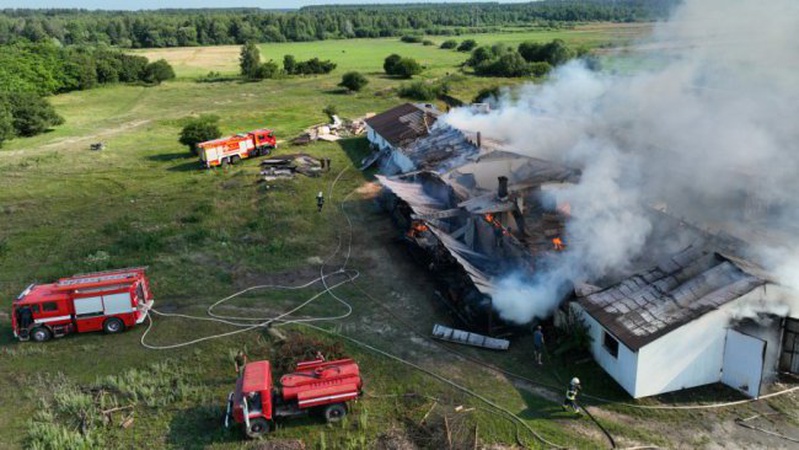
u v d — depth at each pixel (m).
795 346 19.14
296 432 17.77
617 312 19.70
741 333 18.48
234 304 25.88
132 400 19.52
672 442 16.91
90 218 37.69
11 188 44.66
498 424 17.84
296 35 186.25
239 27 177.88
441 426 17.75
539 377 20.11
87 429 18.08
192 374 20.92
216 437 17.59
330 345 21.95
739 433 17.22
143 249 32.03
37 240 34.31
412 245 30.66
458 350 21.81
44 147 58.09
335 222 35.16
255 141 50.94
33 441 17.52
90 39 166.38
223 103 81.56
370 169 46.28
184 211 37.81
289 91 89.81
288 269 29.23
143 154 54.53
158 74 100.88
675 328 18.05
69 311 23.41
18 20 199.25
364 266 29.34
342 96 83.56
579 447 16.78
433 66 108.25
